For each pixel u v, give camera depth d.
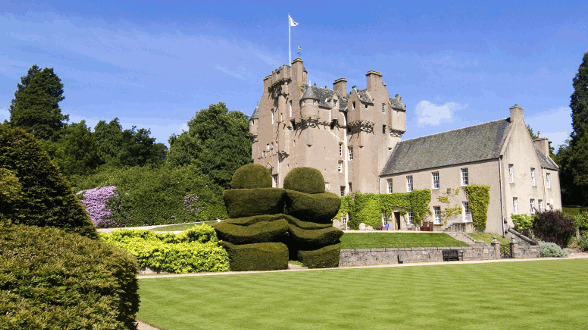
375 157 50.75
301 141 47.44
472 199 42.09
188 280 18.47
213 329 10.32
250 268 23.92
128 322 9.15
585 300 13.26
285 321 10.96
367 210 47.88
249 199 25.58
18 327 6.06
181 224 39.75
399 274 20.89
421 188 46.81
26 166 9.86
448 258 31.58
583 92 63.09
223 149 57.72
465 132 46.69
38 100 66.00
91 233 10.62
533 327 10.09
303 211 26.27
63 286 7.04
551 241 38.56
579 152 57.84
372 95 51.88
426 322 10.66
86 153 58.66
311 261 25.66
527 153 44.00
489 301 13.16
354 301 13.38
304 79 52.38
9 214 9.18
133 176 46.34
